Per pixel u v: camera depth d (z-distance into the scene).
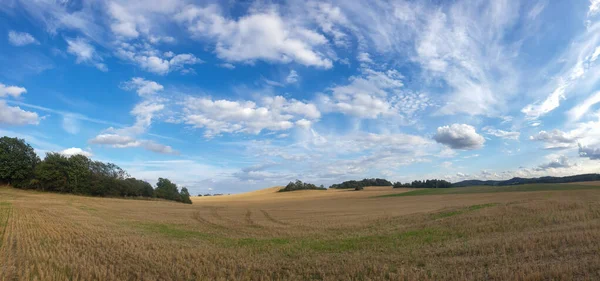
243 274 13.02
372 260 14.47
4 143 82.62
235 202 104.00
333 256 15.91
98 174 92.00
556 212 27.97
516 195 64.00
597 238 15.40
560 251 13.59
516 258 13.24
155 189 107.75
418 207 51.66
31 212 39.69
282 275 12.92
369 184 151.38
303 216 44.09
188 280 12.30
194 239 23.27
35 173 82.50
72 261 14.55
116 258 15.39
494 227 22.84
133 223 33.91
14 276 12.37
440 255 15.01
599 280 9.80
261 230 28.84
